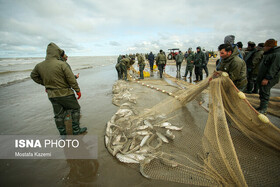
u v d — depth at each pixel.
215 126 3.16
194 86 4.84
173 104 5.05
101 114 5.40
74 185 2.44
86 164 2.92
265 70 4.21
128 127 4.12
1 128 4.48
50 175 2.67
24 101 7.36
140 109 5.48
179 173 2.58
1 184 2.48
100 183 2.46
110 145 3.43
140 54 12.50
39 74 3.31
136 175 2.62
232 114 3.79
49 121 4.97
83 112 5.60
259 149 3.11
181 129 4.03
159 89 8.30
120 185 2.41
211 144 3.04
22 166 2.89
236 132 3.72
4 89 10.23
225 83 3.64
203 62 9.49
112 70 22.23
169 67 22.66
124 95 7.40
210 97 3.82
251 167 2.66
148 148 3.25
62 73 3.22
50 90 3.26
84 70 22.45
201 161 2.85
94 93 8.55
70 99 3.50
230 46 3.64
